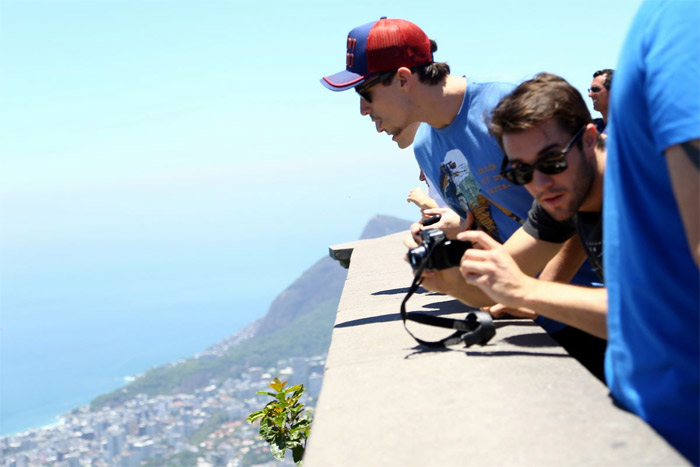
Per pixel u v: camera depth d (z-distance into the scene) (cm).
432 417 176
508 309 271
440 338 266
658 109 142
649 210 154
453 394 192
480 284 218
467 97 294
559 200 204
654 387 160
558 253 263
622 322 167
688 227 139
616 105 157
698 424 155
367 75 298
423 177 408
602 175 204
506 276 213
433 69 296
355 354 255
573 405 173
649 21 150
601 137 207
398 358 239
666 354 156
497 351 229
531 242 249
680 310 154
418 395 195
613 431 154
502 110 202
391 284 445
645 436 150
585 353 265
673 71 140
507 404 178
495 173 291
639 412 163
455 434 164
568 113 196
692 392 155
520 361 213
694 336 153
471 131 293
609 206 165
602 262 216
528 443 154
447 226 326
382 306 363
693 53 139
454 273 242
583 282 277
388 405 190
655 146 148
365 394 203
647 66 147
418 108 300
